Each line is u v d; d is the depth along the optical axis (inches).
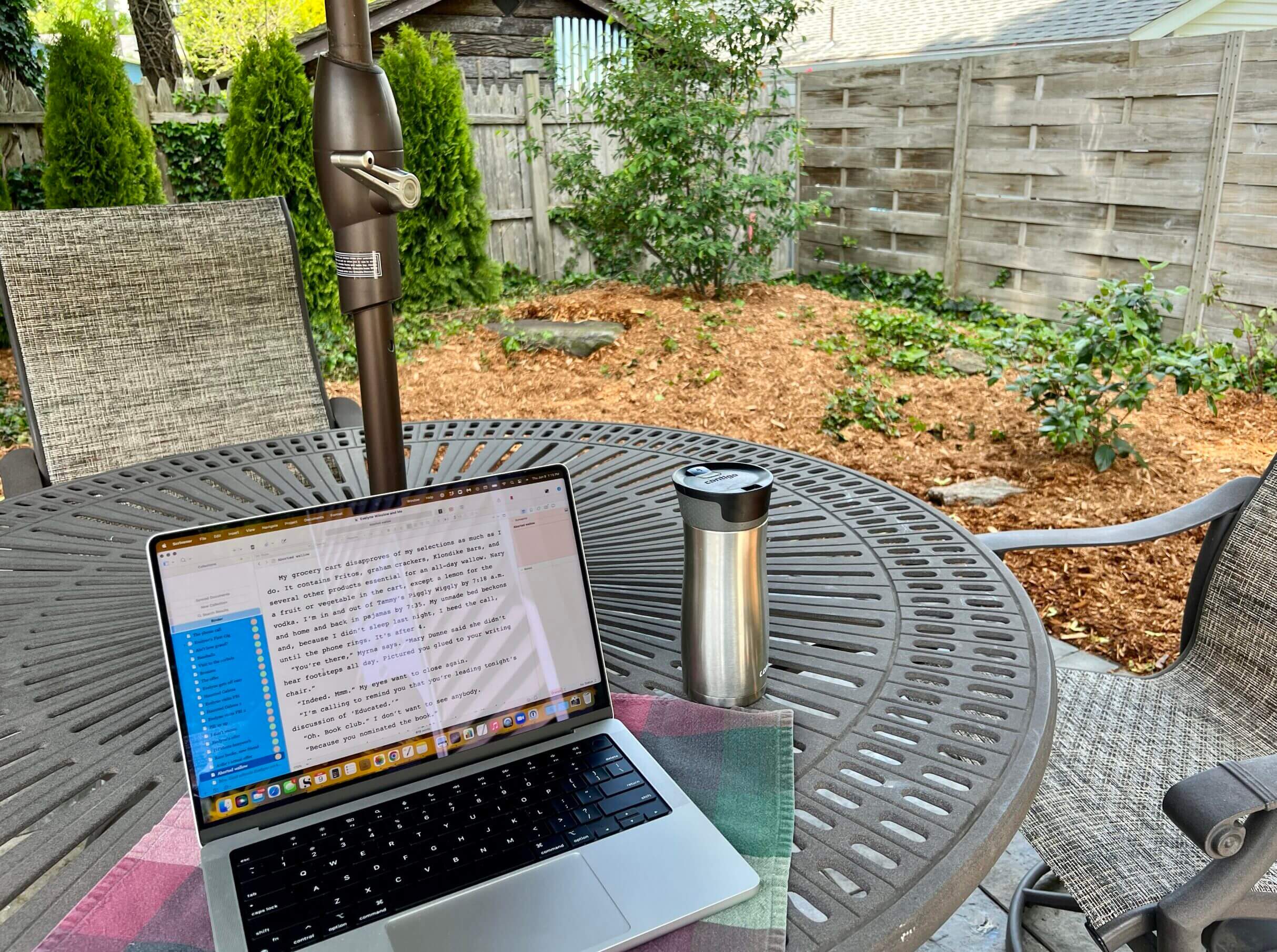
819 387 189.0
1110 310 158.2
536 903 27.5
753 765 33.4
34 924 27.1
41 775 33.6
